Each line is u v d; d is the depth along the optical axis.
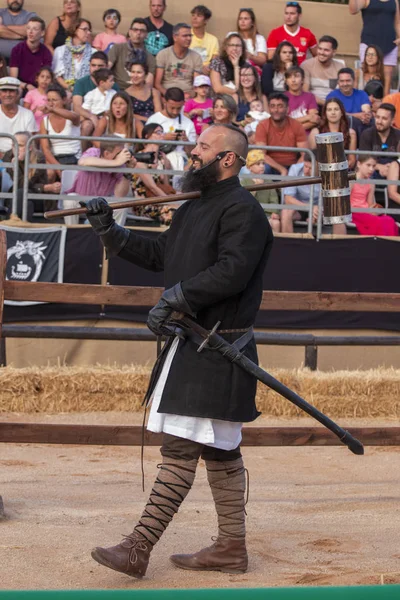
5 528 6.12
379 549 5.83
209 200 5.26
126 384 11.27
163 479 5.11
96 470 8.53
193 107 16.78
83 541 5.85
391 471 8.85
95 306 13.38
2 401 11.03
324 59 18.95
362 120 16.81
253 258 5.03
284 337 11.12
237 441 5.29
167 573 5.27
